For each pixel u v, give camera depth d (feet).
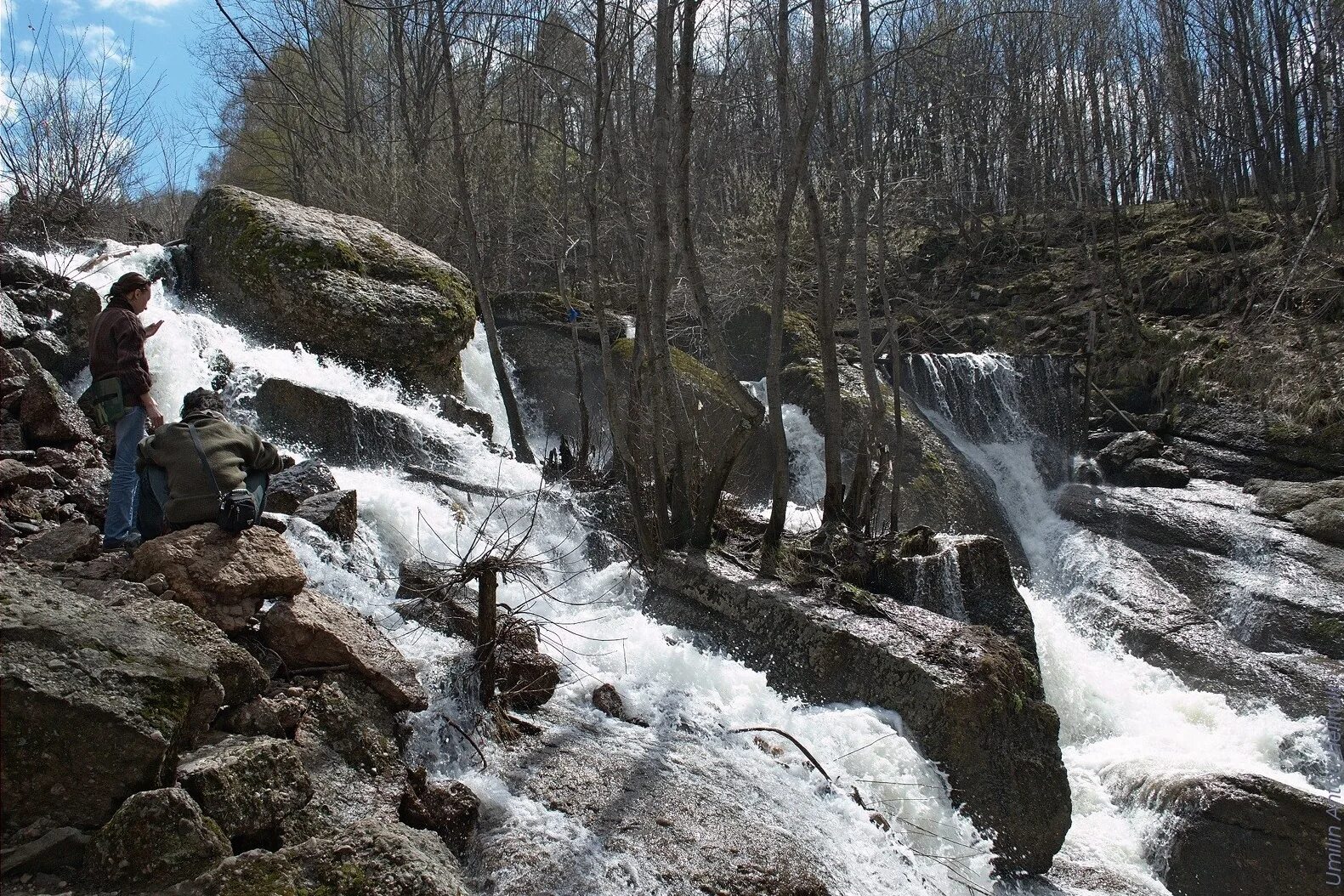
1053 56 82.02
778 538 29.91
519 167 69.51
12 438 24.13
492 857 15.17
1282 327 64.85
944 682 23.11
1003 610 28.96
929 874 19.88
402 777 15.89
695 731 20.92
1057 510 56.44
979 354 64.75
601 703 20.79
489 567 19.24
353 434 35.29
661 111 29.43
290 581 17.78
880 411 37.01
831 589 27.73
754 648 26.20
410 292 45.01
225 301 43.86
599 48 35.65
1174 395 65.21
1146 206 88.84
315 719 15.97
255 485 19.90
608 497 35.55
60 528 19.52
